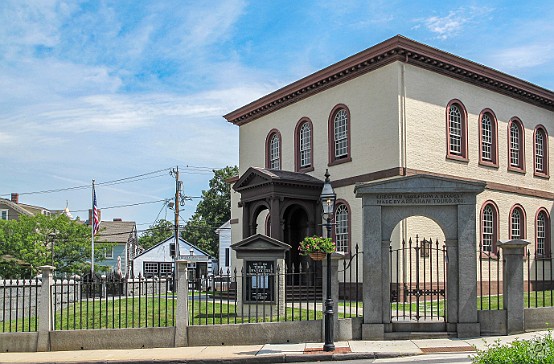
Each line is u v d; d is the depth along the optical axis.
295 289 25.45
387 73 25.50
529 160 30.91
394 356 13.61
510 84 29.27
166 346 15.37
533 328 16.20
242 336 15.41
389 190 15.87
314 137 29.62
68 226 45.72
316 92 29.62
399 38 24.48
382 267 15.82
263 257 18.25
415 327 15.71
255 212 28.88
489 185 28.16
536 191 30.94
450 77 26.98
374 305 15.70
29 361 13.89
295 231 30.70
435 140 26.00
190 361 13.60
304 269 28.14
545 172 31.92
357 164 26.72
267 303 18.02
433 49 25.59
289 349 14.52
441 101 26.48
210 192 73.31
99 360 13.76
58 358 14.20
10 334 15.47
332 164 28.17
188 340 15.41
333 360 13.55
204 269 58.38
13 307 20.80
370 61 26.05
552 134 32.75
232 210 36.91
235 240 36.31
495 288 27.94
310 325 15.52
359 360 13.44
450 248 15.89
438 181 15.80
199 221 71.94
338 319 15.55
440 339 15.38
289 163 31.44
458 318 15.66
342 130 28.05
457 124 27.30
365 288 15.74
